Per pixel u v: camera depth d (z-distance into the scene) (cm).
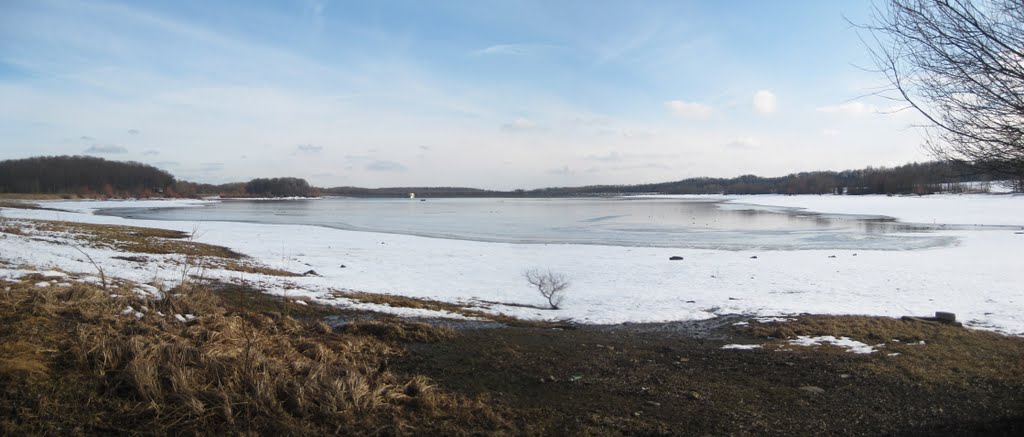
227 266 1683
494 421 484
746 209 7675
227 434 400
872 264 2083
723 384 646
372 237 3297
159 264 1510
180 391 437
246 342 597
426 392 536
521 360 725
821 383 650
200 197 14475
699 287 1619
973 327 1052
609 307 1306
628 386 627
